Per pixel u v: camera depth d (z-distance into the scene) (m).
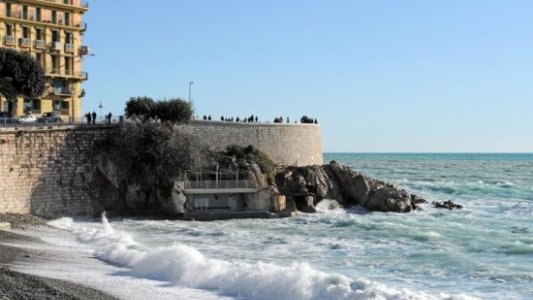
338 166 91.00
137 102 82.62
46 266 43.41
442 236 62.44
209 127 88.94
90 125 79.44
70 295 33.34
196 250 48.78
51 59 103.25
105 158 79.62
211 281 38.72
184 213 77.81
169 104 83.06
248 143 93.88
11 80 91.00
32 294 32.81
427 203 95.06
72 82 105.75
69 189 76.81
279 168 90.69
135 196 80.69
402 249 54.91
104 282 38.94
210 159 83.94
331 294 34.84
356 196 87.81
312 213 83.00
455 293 38.50
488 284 41.28
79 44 106.81
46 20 102.75
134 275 41.44
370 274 44.28
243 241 59.34
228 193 80.56
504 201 106.69
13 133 71.94
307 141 105.44
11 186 71.44
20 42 99.69
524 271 45.38
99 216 78.19
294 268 40.00
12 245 51.03
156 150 79.81
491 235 63.97
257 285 37.19
